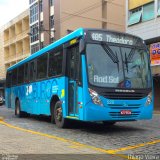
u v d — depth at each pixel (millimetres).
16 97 21391
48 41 53312
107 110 11727
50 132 12648
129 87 12164
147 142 10180
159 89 30141
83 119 11773
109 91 11805
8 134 11734
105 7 55906
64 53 13594
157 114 23125
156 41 28453
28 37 64562
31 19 60750
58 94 14078
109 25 56094
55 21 50906
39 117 20312
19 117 20562
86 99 11680
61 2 50312
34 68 17719
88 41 12031
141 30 30062
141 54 12883
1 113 25391
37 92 17047
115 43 12453
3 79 70875
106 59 12125
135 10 31094
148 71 12844
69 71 13234
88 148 9078
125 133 12219
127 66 12391
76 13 51781
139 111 12266
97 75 11852
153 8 28891
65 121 13781
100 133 12281
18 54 69438
